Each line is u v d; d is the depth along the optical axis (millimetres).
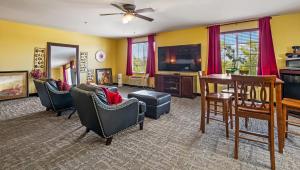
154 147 2344
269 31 4578
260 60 4750
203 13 4316
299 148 2293
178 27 5914
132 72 8008
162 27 5906
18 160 2021
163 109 3715
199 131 2879
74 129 2955
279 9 4055
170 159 2053
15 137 2637
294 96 3627
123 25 5590
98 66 7863
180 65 6316
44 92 3619
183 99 5500
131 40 7871
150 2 3551
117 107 2441
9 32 5246
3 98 5102
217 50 5430
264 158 2057
